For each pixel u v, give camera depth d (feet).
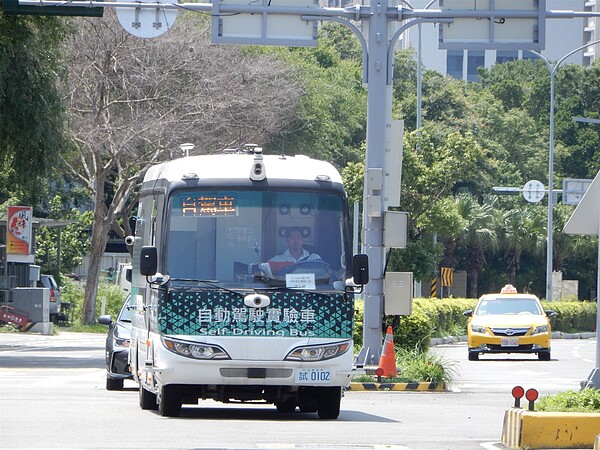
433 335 411.13
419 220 428.97
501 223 654.12
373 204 203.51
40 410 147.84
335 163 604.90
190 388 139.85
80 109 417.69
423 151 432.66
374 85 202.39
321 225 138.10
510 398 190.70
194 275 135.85
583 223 134.72
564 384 224.53
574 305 533.96
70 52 404.57
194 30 432.25
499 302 319.88
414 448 112.37
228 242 136.77
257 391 139.74
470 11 192.65
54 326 438.81
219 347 134.51
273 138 508.12
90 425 129.29
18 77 269.64
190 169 138.51
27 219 379.35
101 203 439.63
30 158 278.26
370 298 205.77
